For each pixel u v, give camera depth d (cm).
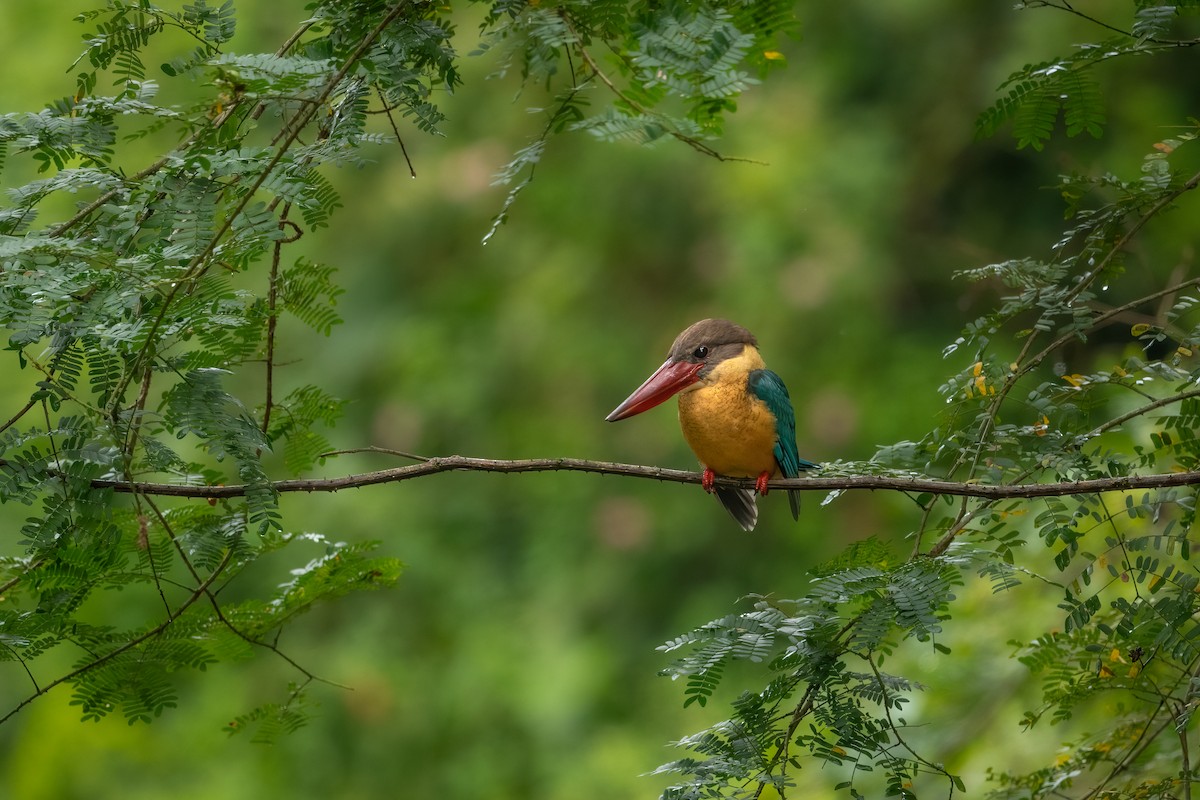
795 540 1689
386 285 1788
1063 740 854
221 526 643
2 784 1464
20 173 1171
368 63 596
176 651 644
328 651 1652
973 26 1744
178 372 566
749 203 1688
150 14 586
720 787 559
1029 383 745
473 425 1736
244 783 1498
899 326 1709
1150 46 614
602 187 1752
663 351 1720
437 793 1568
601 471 634
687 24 546
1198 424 602
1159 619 562
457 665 1642
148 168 575
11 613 592
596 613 1688
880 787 891
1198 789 660
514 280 1783
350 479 613
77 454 557
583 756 1556
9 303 521
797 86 1773
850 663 1002
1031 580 898
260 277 1630
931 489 596
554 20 590
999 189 1750
